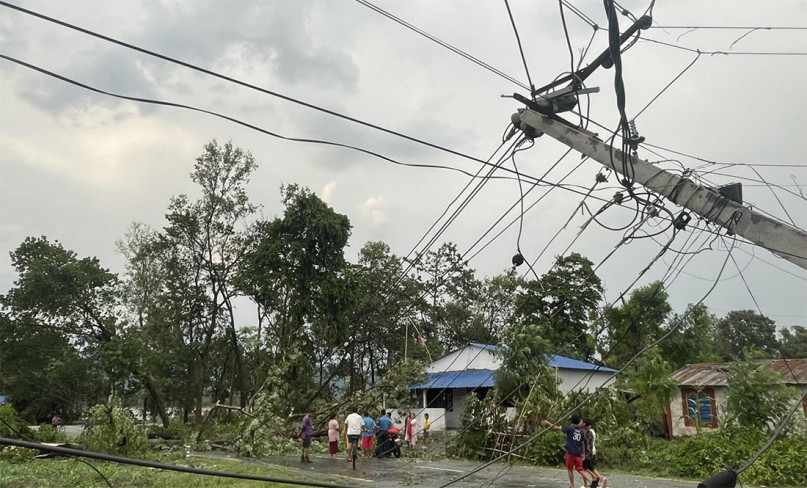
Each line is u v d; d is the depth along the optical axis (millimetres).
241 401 44562
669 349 39719
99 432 19422
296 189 40656
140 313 47719
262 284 40531
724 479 6164
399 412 24375
